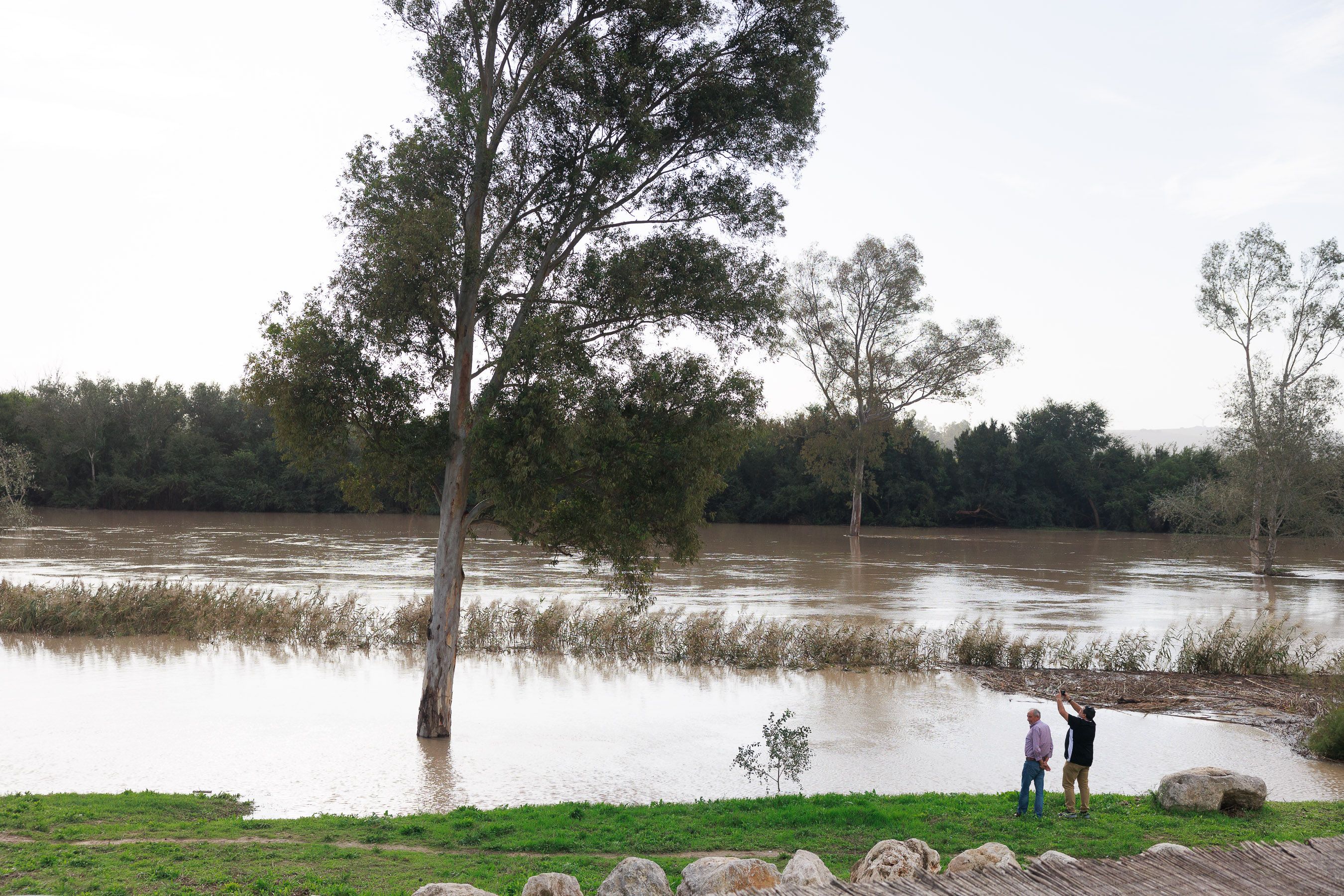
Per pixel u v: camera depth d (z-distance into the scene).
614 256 20.45
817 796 14.30
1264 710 22.53
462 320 20.70
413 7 20.98
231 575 45.50
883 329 86.00
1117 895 7.62
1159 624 35.16
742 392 19.98
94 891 9.08
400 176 19.69
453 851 11.28
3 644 28.94
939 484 118.38
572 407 18.84
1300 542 90.38
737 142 21.33
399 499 22.11
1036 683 25.39
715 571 55.19
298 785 15.85
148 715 20.64
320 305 20.14
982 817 12.77
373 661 27.47
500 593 40.97
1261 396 56.81
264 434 123.50
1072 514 118.50
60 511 107.56
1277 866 8.41
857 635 28.84
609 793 15.63
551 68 20.56
